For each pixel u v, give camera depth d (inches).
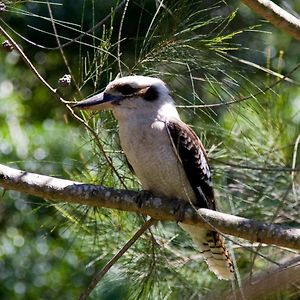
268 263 398.0
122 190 348.5
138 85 363.9
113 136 373.1
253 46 545.0
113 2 544.1
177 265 392.8
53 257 565.9
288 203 394.3
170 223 405.7
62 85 324.8
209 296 390.3
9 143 562.6
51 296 561.0
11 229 569.9
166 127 365.7
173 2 347.6
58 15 563.2
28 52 599.5
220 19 388.2
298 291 390.9
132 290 378.3
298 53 578.2
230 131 398.9
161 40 346.6
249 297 375.2
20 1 337.4
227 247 389.4
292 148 396.5
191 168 371.9
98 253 393.1
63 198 346.0
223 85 357.1
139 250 379.2
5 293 561.0
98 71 357.7
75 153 523.8
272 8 368.5
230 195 395.5
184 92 387.5
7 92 628.7
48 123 573.9
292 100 496.1
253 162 395.2
